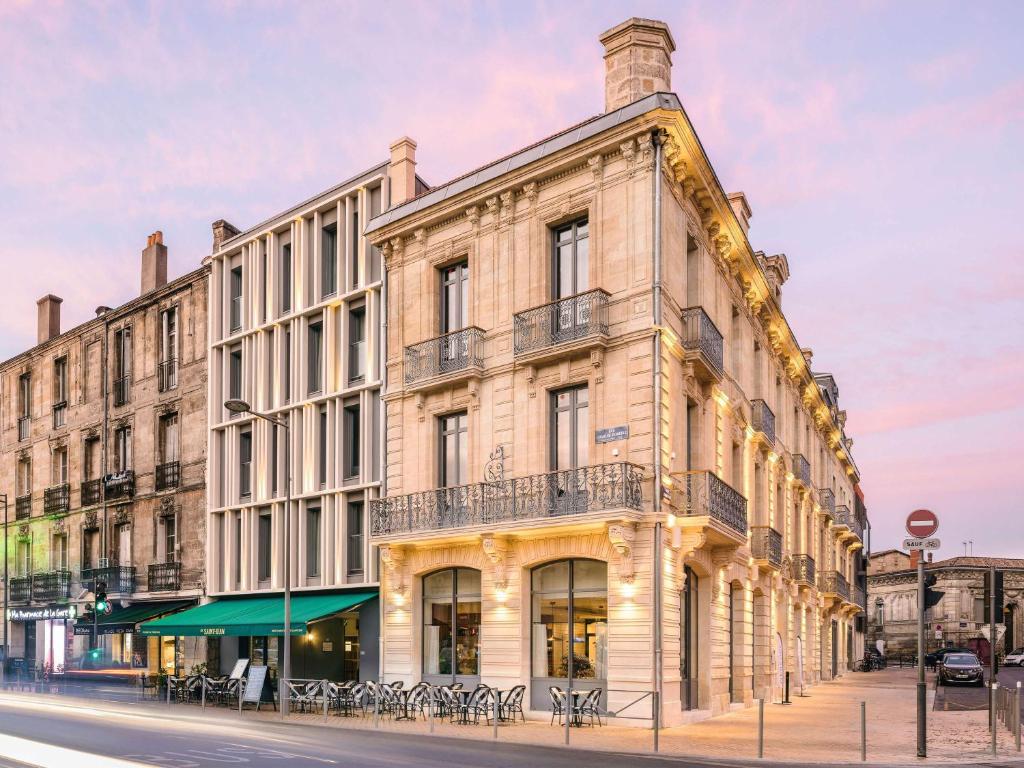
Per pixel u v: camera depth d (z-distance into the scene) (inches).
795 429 1604.3
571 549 897.5
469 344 995.3
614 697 850.8
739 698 1088.2
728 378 1117.1
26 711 943.0
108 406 1560.0
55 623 1631.4
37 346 1763.0
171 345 1471.5
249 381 1320.1
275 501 1247.5
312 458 1215.6
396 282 1110.4
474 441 992.2
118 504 1508.4
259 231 1325.0
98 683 1393.9
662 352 874.1
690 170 952.3
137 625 1288.1
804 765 589.6
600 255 919.0
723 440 1064.2
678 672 866.1
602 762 589.6
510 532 912.9
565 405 935.7
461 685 893.2
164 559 1417.3
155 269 1578.5
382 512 1051.3
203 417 1376.7
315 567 1214.3
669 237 912.3
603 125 912.9
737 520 991.6
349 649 1152.8
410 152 1163.9
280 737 719.1
